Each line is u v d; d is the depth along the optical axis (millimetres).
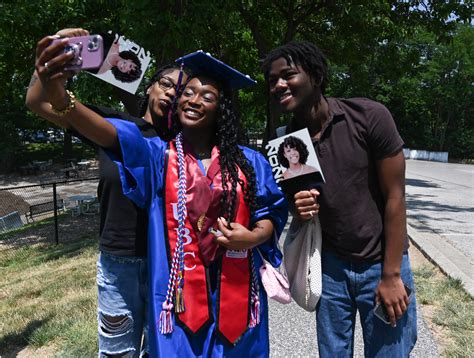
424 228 8156
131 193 1824
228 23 8969
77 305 4383
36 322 4051
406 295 2029
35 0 8211
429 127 45469
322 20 12211
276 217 2057
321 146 2084
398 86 38562
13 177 29562
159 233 1878
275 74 2045
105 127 1731
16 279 6402
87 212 14078
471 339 3385
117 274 2271
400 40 12664
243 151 2076
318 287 2172
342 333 2264
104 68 1963
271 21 11875
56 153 37969
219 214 1905
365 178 2055
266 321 2080
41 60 1507
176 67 2330
